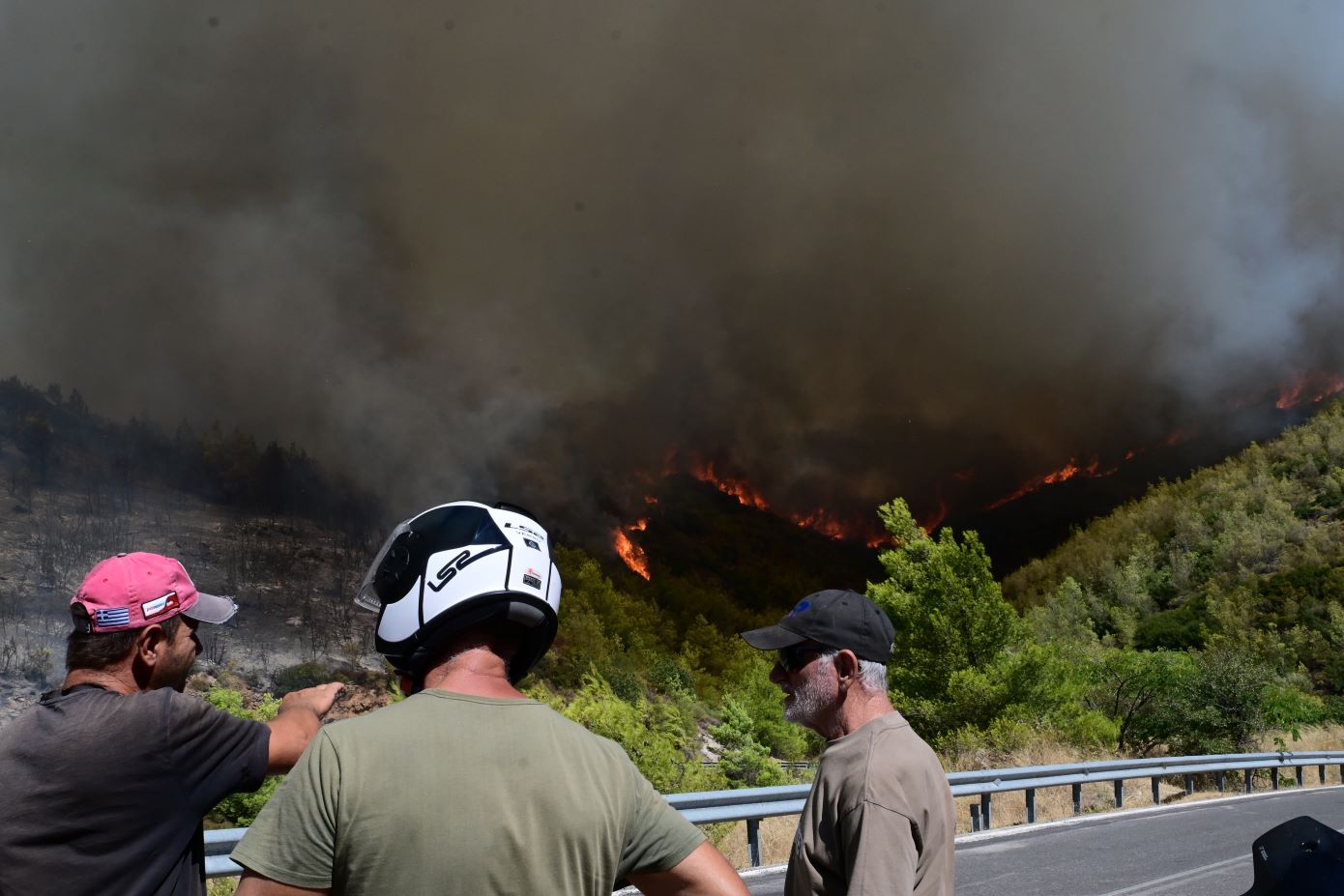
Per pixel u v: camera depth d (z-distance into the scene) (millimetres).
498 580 1523
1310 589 105125
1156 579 132500
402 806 1319
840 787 2182
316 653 106125
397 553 1575
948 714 23156
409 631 1525
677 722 25328
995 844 10266
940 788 2168
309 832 1320
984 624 24312
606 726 21781
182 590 1980
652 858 1496
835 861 2166
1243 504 152750
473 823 1329
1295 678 65688
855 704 2359
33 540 146125
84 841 1708
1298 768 19172
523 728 1454
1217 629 98000
